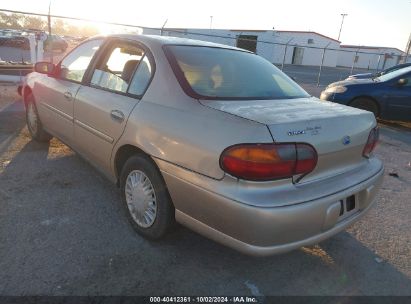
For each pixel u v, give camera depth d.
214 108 2.51
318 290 2.60
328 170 2.49
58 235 2.97
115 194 3.77
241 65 3.32
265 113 2.42
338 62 56.97
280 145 2.18
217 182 2.30
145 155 2.88
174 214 2.78
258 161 2.16
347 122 2.58
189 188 2.45
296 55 44.75
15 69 10.35
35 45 11.62
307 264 2.88
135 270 2.63
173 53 3.03
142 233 3.01
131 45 3.36
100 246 2.88
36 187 3.80
